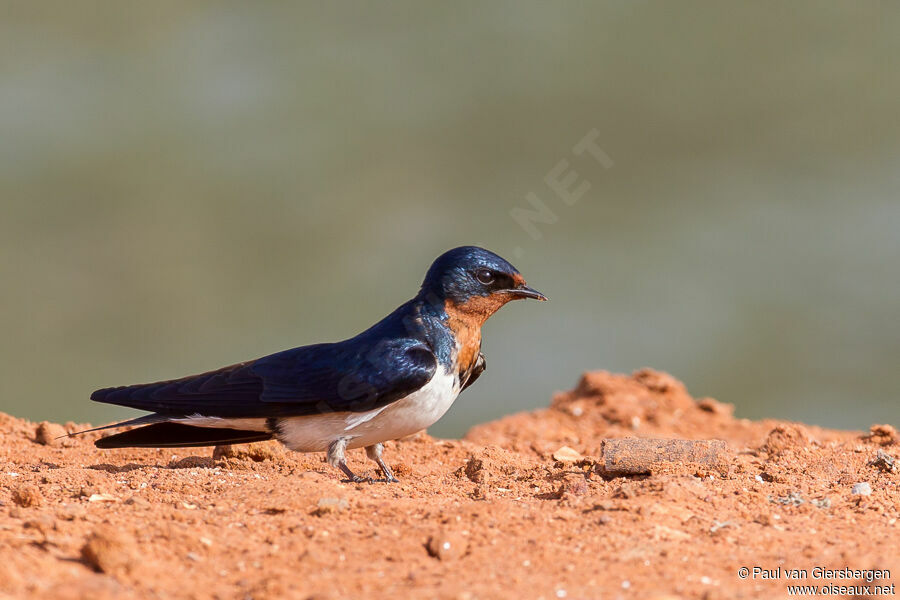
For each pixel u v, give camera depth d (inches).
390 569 259.1
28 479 353.1
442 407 382.6
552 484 361.1
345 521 296.8
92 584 233.6
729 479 357.4
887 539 284.4
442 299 385.1
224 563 262.1
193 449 430.3
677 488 327.0
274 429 375.9
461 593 237.5
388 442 458.3
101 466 390.9
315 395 364.5
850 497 333.4
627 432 534.9
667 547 274.5
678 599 238.4
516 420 559.8
